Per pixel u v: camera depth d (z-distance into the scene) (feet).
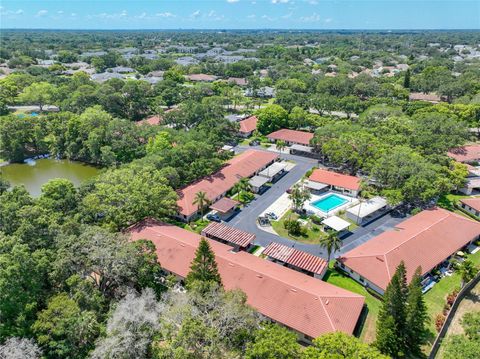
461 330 183.01
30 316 148.97
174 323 144.97
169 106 619.26
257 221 286.87
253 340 139.95
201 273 179.73
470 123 484.74
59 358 144.36
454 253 242.99
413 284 164.14
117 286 186.39
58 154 433.07
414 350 167.84
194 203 278.26
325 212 295.07
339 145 361.30
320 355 125.80
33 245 174.70
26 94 563.48
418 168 307.17
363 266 219.61
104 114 441.68
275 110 485.97
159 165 313.32
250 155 390.63
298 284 196.24
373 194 329.93
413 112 507.30
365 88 620.90
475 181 342.03
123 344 134.41
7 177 380.78
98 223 241.76
